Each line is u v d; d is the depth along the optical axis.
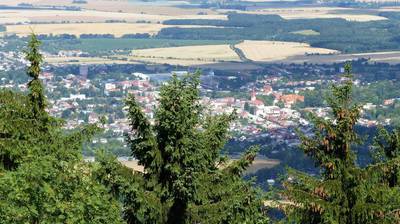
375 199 30.05
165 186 29.38
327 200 30.73
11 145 31.86
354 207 29.89
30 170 25.84
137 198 28.41
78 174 28.00
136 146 29.48
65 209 25.66
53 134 33.38
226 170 31.56
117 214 27.39
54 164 27.52
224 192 30.47
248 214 30.56
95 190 27.22
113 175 28.77
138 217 28.88
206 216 29.56
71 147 33.41
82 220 25.83
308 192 30.56
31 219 25.34
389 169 30.16
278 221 30.94
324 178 31.22
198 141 29.66
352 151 30.81
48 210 25.23
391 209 30.19
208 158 30.47
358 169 30.27
